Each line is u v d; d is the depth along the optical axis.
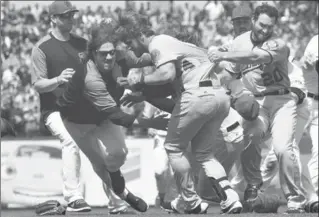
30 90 32.66
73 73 12.40
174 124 11.80
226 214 11.44
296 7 42.09
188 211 12.39
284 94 12.98
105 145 13.09
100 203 22.11
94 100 12.44
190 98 11.53
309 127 15.52
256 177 13.70
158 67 11.41
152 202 22.27
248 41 12.88
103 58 12.26
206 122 11.87
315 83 15.04
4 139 22.67
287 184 13.02
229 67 12.73
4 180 22.62
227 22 40.59
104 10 44.72
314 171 14.94
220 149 13.73
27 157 22.61
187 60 11.60
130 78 11.79
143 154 22.31
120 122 12.51
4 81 34.28
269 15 12.53
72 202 13.69
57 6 13.80
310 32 39.38
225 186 11.84
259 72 12.92
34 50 13.79
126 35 11.89
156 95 12.05
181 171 12.07
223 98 11.66
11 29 39.91
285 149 12.89
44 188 22.50
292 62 14.82
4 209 21.86
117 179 13.38
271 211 13.41
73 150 13.73
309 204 14.42
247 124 13.24
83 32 39.38
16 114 28.25
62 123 13.85
